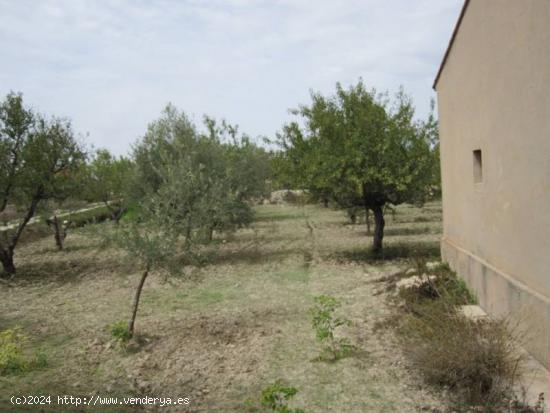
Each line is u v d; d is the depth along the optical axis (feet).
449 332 17.58
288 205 122.31
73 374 20.20
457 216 31.60
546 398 14.87
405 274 35.29
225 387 18.26
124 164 72.43
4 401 17.39
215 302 31.94
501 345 16.34
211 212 26.16
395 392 16.89
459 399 15.98
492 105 22.66
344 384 17.85
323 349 21.63
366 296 31.12
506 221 21.17
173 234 24.56
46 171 45.73
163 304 32.01
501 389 15.75
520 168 19.31
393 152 41.57
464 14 27.04
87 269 47.34
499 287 21.80
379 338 22.53
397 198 44.09
